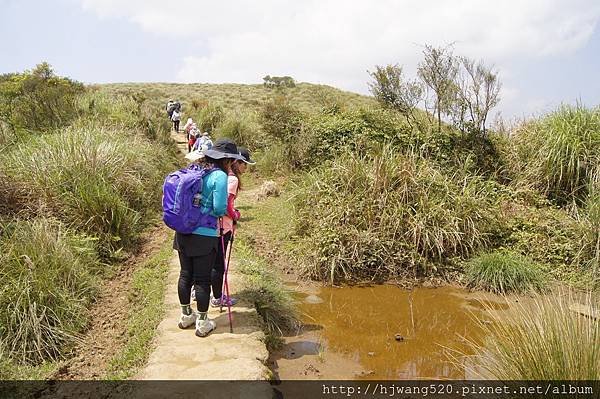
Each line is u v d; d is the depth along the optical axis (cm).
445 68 1185
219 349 497
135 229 909
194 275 516
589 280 783
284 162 1533
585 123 1059
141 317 588
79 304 603
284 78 5059
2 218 712
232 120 1928
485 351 493
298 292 774
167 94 4647
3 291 549
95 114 1493
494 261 799
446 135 1197
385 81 1268
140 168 1080
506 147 1166
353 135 1362
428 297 766
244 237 945
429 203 898
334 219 895
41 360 512
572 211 963
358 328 648
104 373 488
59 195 815
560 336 394
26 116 1366
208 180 501
